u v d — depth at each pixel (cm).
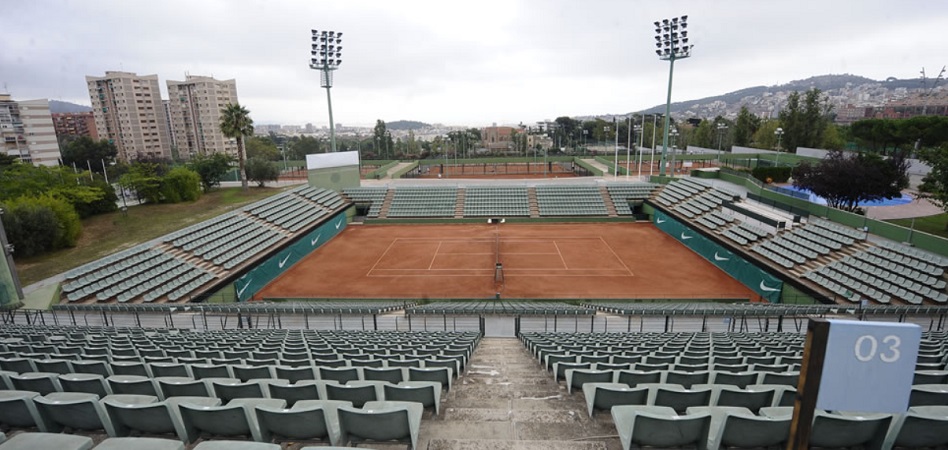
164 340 1435
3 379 702
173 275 2850
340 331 1909
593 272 3406
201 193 5916
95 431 567
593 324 2223
